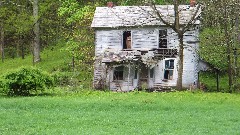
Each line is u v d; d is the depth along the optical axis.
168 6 48.62
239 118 25.47
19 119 24.62
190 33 46.66
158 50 46.72
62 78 49.25
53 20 66.94
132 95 37.69
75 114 26.69
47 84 39.38
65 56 64.38
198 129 21.84
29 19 61.41
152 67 46.53
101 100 33.59
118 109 29.16
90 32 55.22
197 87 46.31
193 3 47.16
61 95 38.12
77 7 56.88
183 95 37.53
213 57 47.75
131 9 48.59
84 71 54.38
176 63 46.62
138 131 21.14
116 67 47.34
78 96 37.25
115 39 47.53
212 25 48.94
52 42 73.31
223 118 25.45
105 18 47.88
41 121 24.08
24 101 32.16
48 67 58.78
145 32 47.06
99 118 25.22
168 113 27.62
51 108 29.31
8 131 21.03
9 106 29.81
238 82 46.41
